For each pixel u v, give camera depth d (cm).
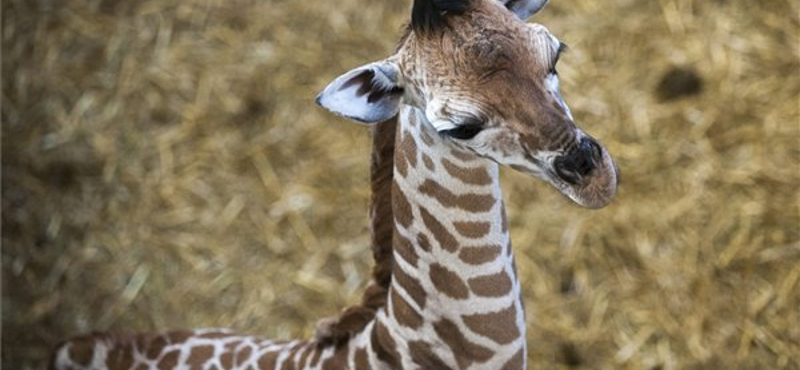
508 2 544
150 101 1084
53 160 1054
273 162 1047
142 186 1037
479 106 490
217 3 1133
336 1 1127
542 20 1106
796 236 954
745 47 1068
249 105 1080
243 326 962
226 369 654
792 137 1009
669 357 916
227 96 1084
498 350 571
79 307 982
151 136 1066
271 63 1100
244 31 1122
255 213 1019
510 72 488
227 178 1040
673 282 945
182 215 1021
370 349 607
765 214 967
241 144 1058
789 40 1068
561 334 935
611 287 953
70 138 1066
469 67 490
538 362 927
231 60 1105
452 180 526
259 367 646
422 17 498
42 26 1126
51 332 975
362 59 1102
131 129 1073
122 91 1090
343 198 1020
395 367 598
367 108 518
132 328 970
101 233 1016
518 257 970
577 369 923
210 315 971
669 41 1080
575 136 487
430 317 568
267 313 967
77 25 1129
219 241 1007
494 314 560
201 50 1112
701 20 1088
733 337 919
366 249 991
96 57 1114
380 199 604
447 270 549
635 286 950
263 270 990
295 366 636
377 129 582
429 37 499
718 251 955
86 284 992
